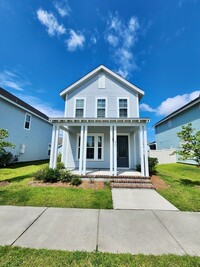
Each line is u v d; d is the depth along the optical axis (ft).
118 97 34.19
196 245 8.19
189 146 22.40
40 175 22.61
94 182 21.88
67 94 34.86
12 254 7.23
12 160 40.42
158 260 6.96
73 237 8.80
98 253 7.41
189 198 16.11
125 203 14.61
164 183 22.24
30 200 14.87
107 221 10.91
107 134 32.81
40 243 8.18
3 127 37.99
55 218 11.28
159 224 10.56
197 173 31.71
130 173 25.27
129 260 6.95
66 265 6.63
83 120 24.82
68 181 21.74
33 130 51.57
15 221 10.72
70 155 32.42
